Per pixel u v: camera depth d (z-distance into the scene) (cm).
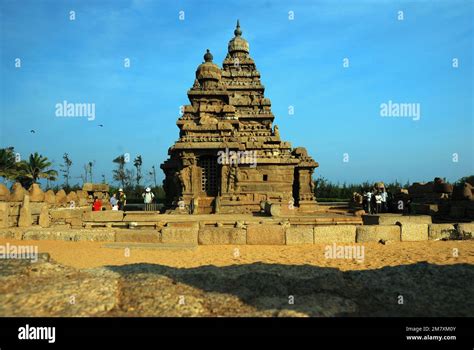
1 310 558
